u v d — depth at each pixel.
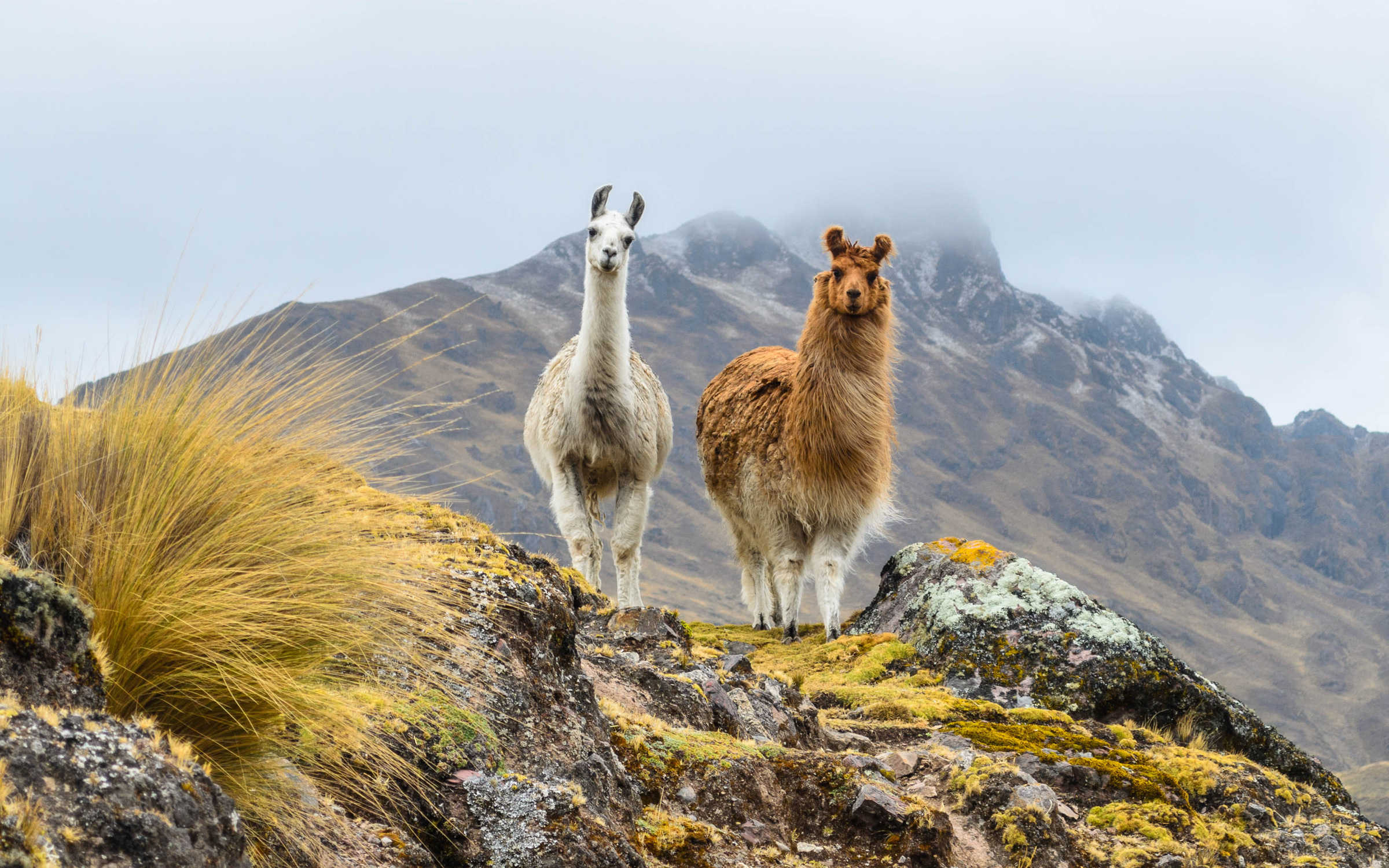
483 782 4.89
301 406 4.56
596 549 14.29
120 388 4.36
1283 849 9.50
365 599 4.77
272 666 4.09
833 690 12.96
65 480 4.04
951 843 7.56
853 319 14.74
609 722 7.17
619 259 13.37
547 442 14.41
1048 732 11.41
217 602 3.97
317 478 4.71
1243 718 13.18
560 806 4.89
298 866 3.99
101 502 4.06
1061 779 9.72
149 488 4.11
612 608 11.77
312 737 4.46
